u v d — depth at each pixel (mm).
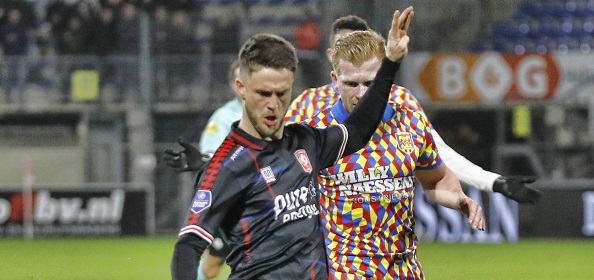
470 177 20047
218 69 77812
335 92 22062
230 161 14875
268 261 14961
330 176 18734
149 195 72438
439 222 65062
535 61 74250
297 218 15070
